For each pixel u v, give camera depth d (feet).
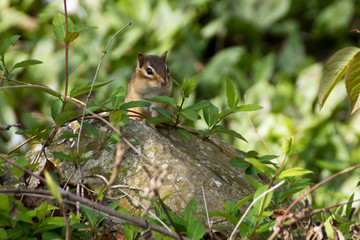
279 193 18.97
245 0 62.34
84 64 55.52
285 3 61.52
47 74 55.11
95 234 17.67
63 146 22.61
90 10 57.52
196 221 16.38
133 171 20.47
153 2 59.41
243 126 51.78
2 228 15.14
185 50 58.59
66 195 14.44
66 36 19.88
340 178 42.78
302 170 16.66
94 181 20.38
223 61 57.16
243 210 19.01
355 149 47.67
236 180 21.71
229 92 21.53
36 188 19.93
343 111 51.93
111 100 21.50
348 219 18.58
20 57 55.88
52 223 16.10
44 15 57.98
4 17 58.23
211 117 22.93
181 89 22.74
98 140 22.52
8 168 19.02
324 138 48.42
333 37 61.77
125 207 19.17
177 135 24.75
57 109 21.34
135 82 34.63
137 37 56.75
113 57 55.77
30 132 20.59
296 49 59.41
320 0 63.87
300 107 52.95
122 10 57.77
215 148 25.67
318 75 54.29
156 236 15.51
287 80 55.06
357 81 18.06
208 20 63.00
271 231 17.21
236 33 62.75
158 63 34.71
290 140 16.43
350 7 60.08
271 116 50.42
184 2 60.18
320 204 34.76
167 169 20.26
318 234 15.53
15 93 52.70
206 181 20.06
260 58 59.31
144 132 22.15
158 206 17.75
